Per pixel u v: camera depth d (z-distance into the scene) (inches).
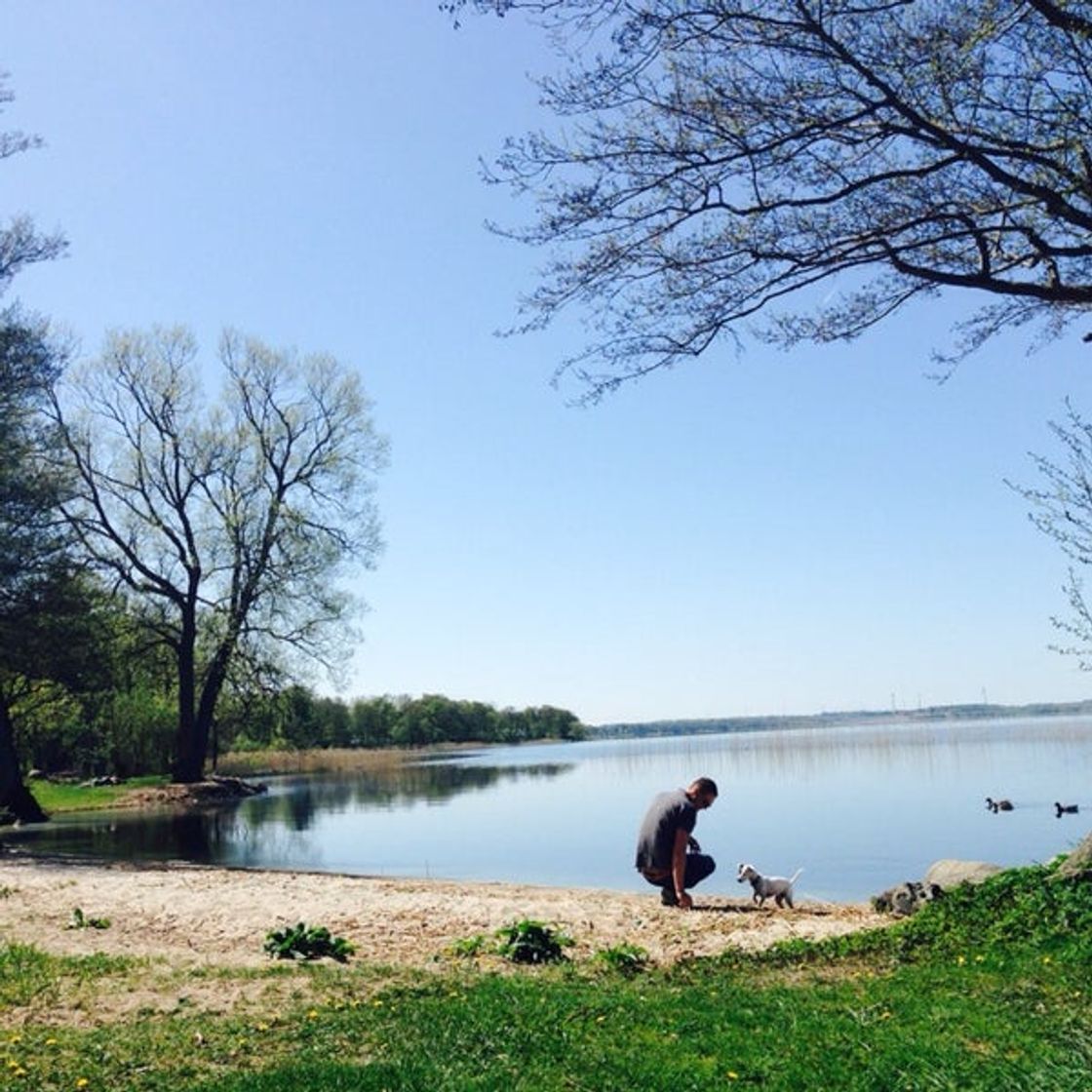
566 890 592.4
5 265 1051.9
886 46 323.0
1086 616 398.0
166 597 1606.8
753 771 1945.1
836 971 340.2
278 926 458.6
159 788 1563.7
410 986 326.0
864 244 348.8
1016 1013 266.2
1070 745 2511.1
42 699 1653.5
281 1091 223.6
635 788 1691.7
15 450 1133.1
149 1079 238.4
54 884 607.2
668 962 371.9
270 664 1642.5
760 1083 224.5
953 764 1852.9
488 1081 226.1
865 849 784.3
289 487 1646.2
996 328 412.2
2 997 307.7
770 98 326.3
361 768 2751.0
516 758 3368.6
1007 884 386.0
